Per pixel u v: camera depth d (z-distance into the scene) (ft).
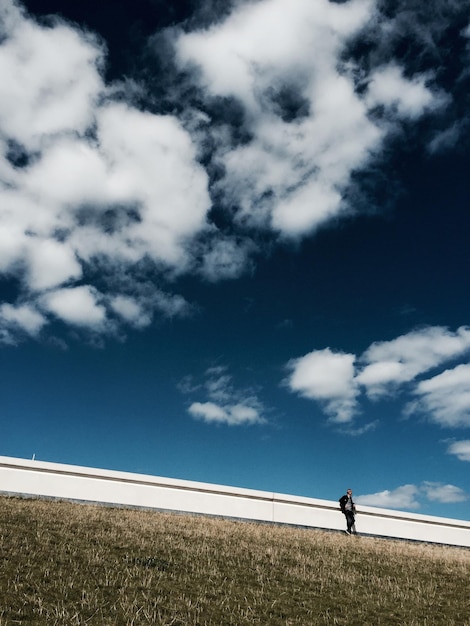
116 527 49.62
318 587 35.32
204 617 26.63
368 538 71.77
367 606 31.68
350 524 73.31
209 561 39.34
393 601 33.50
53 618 24.14
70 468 71.00
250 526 66.18
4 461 68.59
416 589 37.60
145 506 71.72
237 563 40.16
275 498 77.56
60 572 31.48
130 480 73.26
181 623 25.50
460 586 40.45
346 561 46.29
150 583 31.37
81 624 23.80
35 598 26.53
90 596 27.76
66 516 52.65
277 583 35.17
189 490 75.00
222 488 76.18
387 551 55.72
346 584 36.91
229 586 33.06
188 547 43.91
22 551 35.55
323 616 28.91
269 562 41.91
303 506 77.97
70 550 37.47
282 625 26.81
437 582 41.22
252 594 31.86
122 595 28.55
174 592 30.35
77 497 69.36
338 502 79.66
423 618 30.45
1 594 26.50
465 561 55.21
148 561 36.78
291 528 71.72
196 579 33.86
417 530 80.64
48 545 38.17
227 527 61.21
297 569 40.16
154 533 48.78
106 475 72.18
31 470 69.41
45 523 46.88
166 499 73.05
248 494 76.74
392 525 79.82
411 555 54.54
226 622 26.32
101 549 38.78
